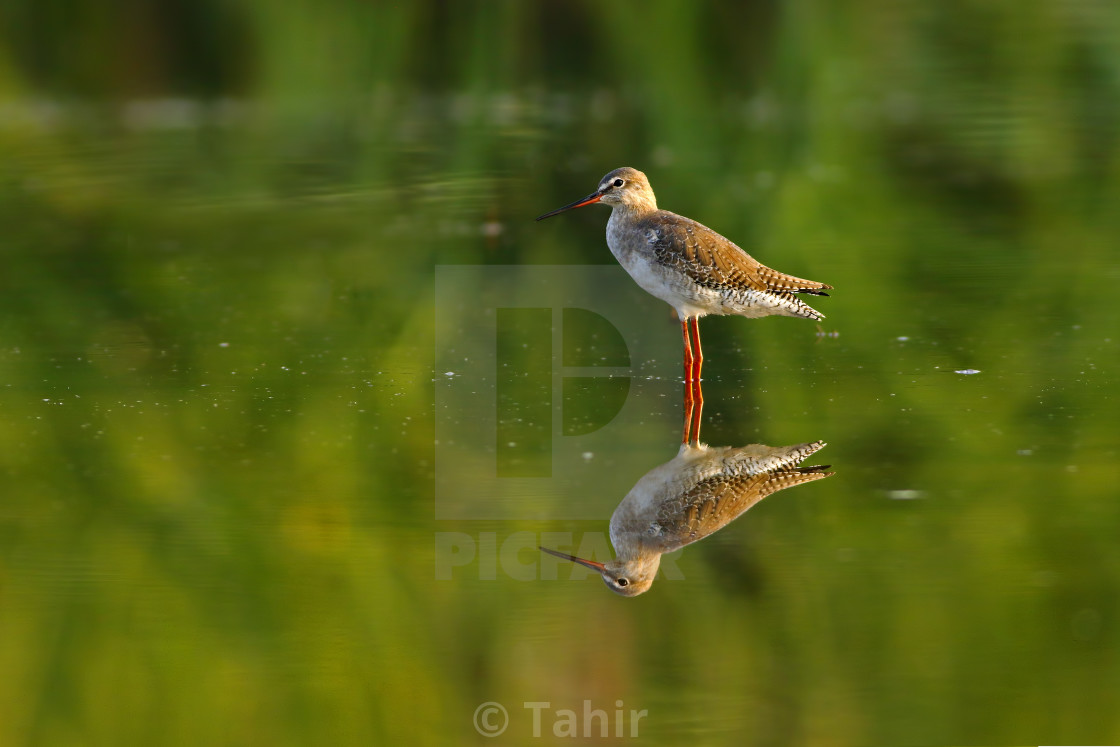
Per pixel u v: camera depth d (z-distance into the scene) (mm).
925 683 7945
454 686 8164
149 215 19453
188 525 9930
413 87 26641
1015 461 10711
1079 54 25953
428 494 10430
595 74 26828
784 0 26359
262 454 11211
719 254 13125
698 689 8039
